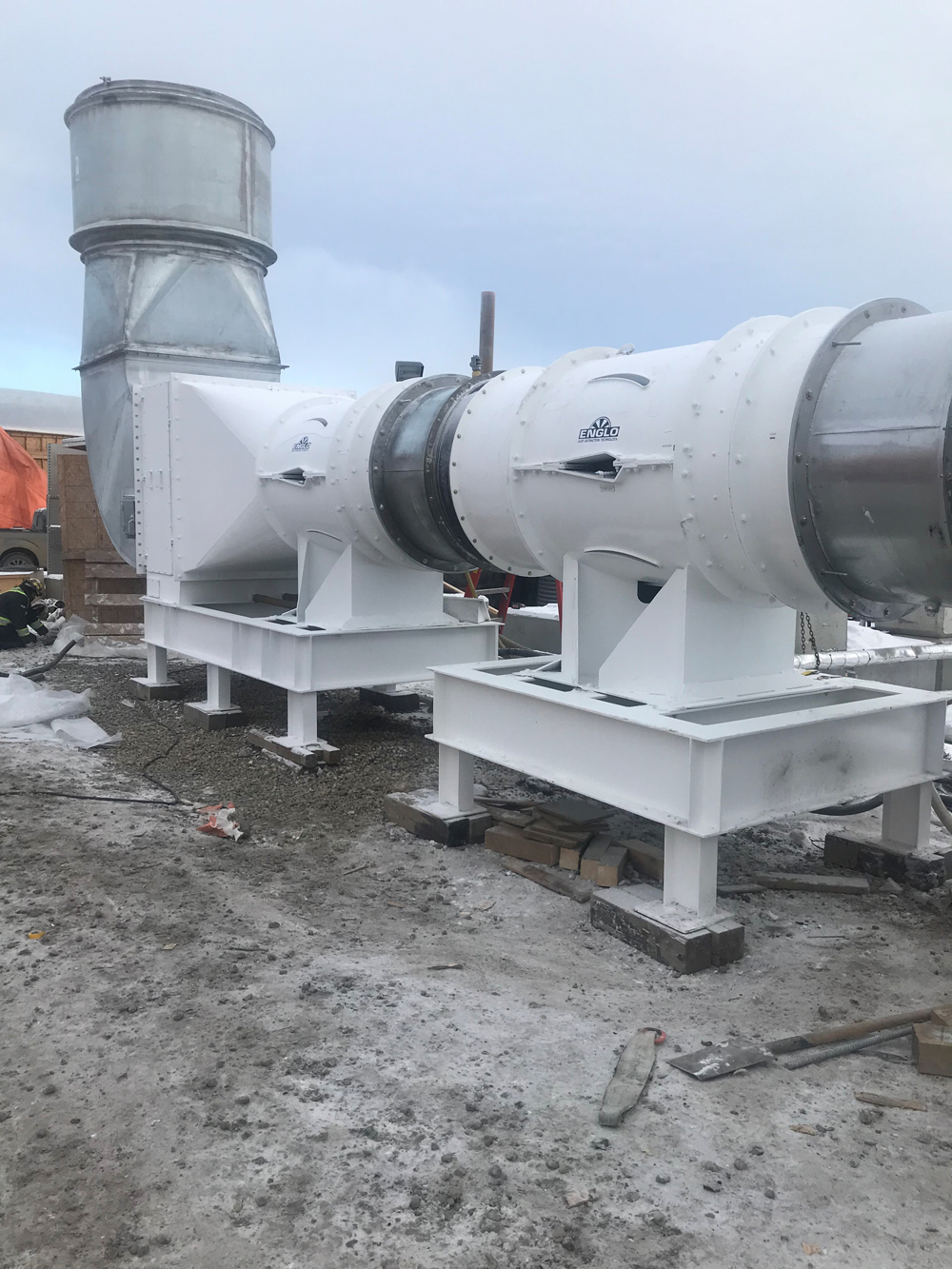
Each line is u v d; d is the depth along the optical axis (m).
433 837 4.68
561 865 4.29
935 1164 2.36
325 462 5.70
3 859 4.38
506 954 3.53
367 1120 2.51
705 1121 2.52
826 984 3.29
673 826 3.47
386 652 6.13
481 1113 2.54
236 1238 2.12
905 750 4.11
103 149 8.80
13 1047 2.88
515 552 4.72
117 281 9.03
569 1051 2.85
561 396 4.15
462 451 4.74
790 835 4.84
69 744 6.45
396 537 5.61
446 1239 2.11
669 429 3.55
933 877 4.11
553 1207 2.20
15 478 16.31
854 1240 2.11
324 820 5.04
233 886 4.14
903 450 2.94
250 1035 2.93
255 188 9.34
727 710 3.93
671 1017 3.07
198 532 6.93
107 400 9.22
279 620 6.39
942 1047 2.74
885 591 3.36
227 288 9.27
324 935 3.68
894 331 3.17
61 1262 2.06
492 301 8.86
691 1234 2.12
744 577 3.60
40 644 10.62
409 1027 2.97
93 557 10.54
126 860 4.42
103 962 3.41
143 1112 2.56
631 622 4.35
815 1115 2.55
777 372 3.36
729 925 3.47
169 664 9.63
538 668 4.77
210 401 6.75
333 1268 2.04
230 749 6.39
